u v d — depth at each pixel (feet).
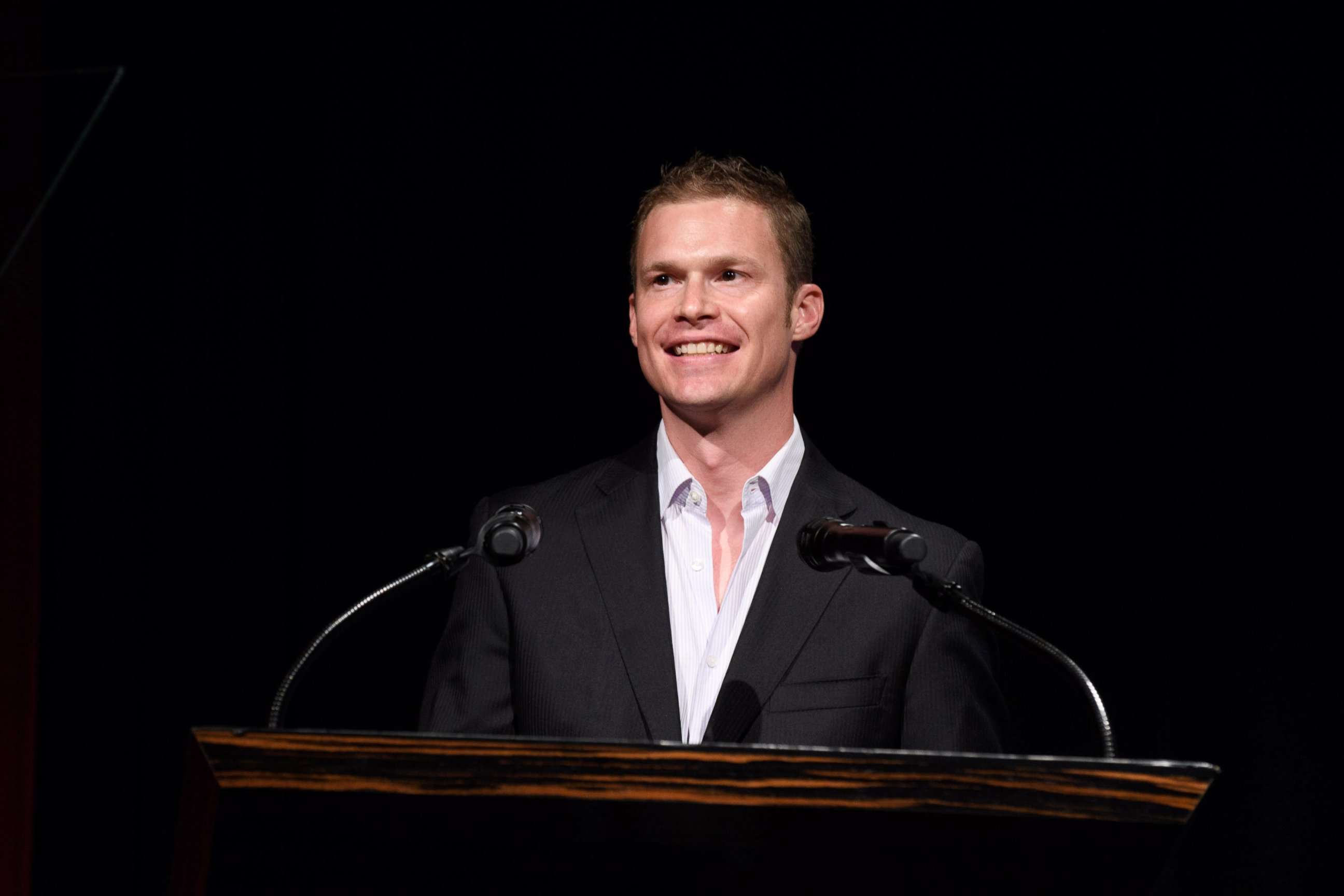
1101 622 22.93
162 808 24.13
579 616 12.59
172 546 24.71
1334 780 21.47
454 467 24.34
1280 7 22.72
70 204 25.41
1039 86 23.86
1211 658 22.44
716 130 24.16
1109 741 8.43
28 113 21.75
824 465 13.82
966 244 23.85
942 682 12.16
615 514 13.32
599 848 7.32
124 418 25.27
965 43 24.03
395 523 24.31
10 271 24.71
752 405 12.78
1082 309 23.52
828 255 23.95
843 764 7.13
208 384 24.88
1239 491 22.45
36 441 24.80
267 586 24.57
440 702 12.69
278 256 25.09
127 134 25.41
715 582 13.04
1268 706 21.84
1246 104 22.79
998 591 23.25
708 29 24.35
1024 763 7.18
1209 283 22.90
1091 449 23.30
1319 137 22.39
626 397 24.00
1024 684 22.94
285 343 24.98
